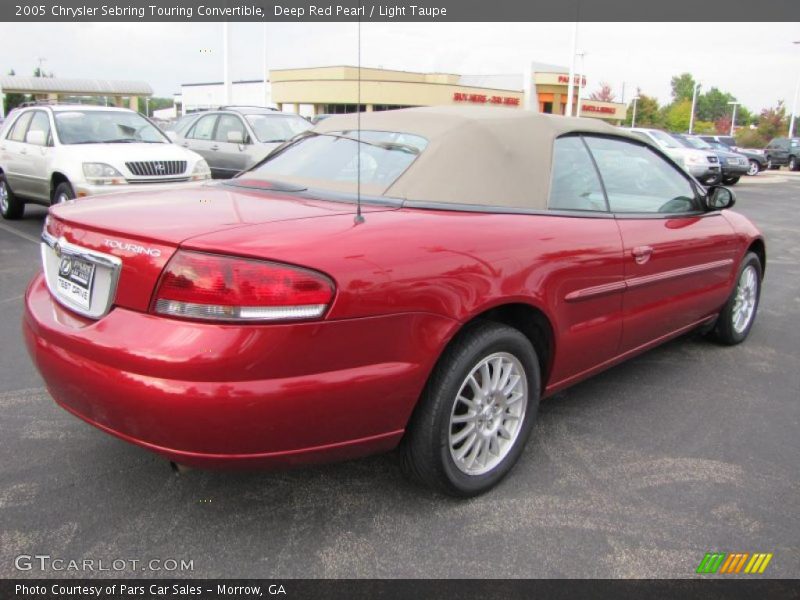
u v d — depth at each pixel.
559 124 3.35
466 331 2.58
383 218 2.53
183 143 12.58
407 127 3.21
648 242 3.46
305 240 2.22
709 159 18.81
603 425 3.50
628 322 3.42
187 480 2.83
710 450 3.26
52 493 2.70
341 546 2.44
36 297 2.73
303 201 2.83
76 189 7.98
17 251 7.47
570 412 3.66
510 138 3.10
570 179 3.25
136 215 2.49
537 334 3.00
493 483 2.81
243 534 2.49
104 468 2.90
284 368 2.11
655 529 2.59
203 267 2.09
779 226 11.98
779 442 3.37
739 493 2.87
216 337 2.06
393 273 2.29
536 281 2.76
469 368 2.55
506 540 2.50
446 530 2.55
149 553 2.37
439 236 2.50
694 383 4.13
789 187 21.72
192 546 2.41
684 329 4.15
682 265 3.79
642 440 3.34
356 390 2.23
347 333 2.19
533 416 2.96
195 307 2.09
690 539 2.54
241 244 2.13
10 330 4.70
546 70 50.94
